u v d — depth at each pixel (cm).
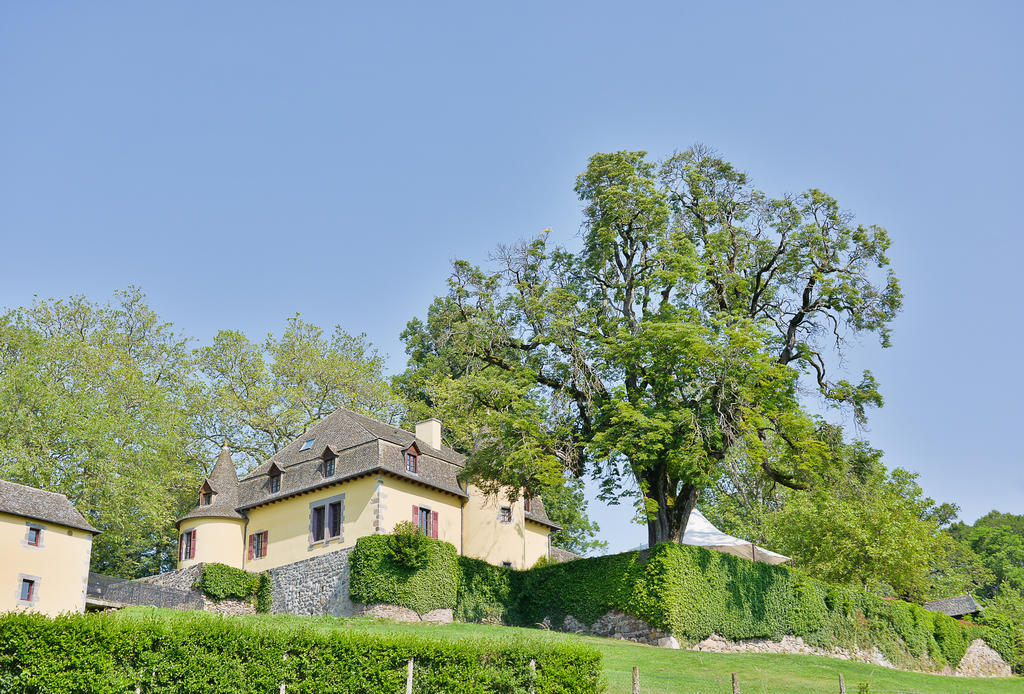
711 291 4266
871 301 4150
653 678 2786
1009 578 8625
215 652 1970
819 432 3991
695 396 3853
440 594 3753
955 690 3231
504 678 2191
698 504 6681
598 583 3925
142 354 5394
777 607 4050
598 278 4272
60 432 4247
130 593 3666
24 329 4628
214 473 4338
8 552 3281
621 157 4150
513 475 3869
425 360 6825
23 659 1781
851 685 2953
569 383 3903
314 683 2022
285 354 5819
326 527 3906
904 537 4200
